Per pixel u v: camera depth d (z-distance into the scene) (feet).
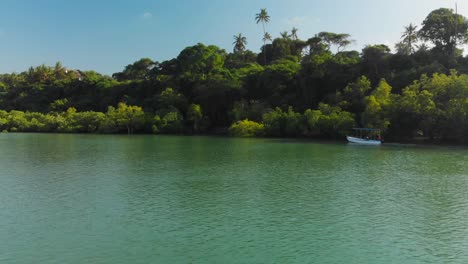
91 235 93.09
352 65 440.45
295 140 365.81
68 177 165.27
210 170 183.42
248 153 253.85
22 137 422.82
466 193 135.85
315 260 78.84
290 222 103.19
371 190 140.56
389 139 351.67
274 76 483.92
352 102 390.42
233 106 491.31
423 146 300.81
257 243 88.12
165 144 326.44
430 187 145.38
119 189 141.79
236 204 121.08
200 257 80.18
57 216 108.27
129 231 95.96
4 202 123.24
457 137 313.12
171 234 93.86
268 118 419.13
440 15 437.58
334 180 158.92
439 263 77.66
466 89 305.32
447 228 98.48
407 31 478.18
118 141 361.71
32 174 172.45
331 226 100.07
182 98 538.06
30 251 83.20
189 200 126.00
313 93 447.01
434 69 377.09
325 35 619.67
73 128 520.83
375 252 83.10
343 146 301.84
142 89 612.29
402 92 369.09
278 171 180.55
